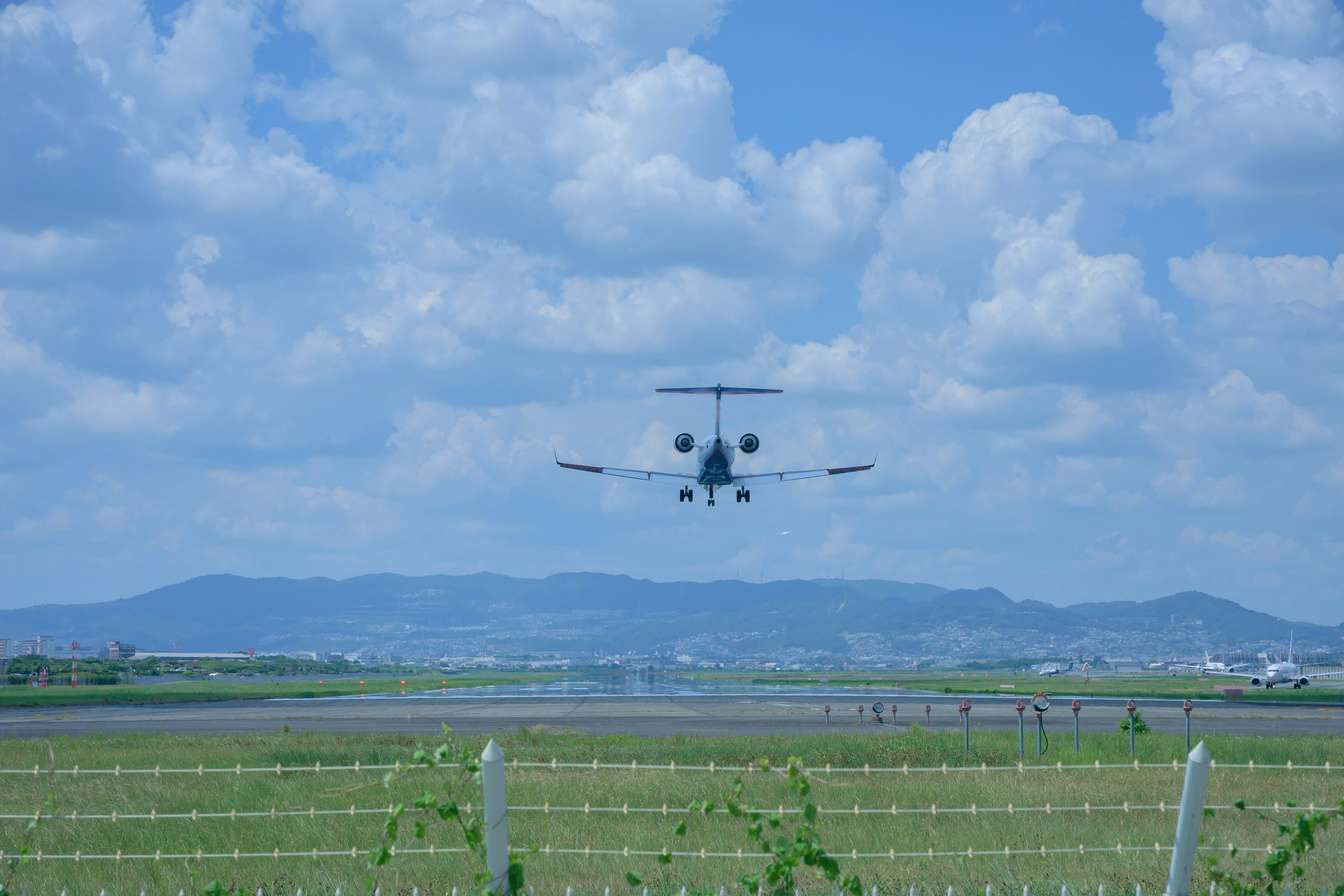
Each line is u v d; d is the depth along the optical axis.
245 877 13.81
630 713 63.69
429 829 17.75
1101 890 10.73
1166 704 77.50
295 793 21.77
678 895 10.65
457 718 59.34
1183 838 7.26
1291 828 8.91
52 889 13.29
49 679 150.50
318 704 79.19
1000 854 14.79
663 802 20.09
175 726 53.06
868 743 35.22
